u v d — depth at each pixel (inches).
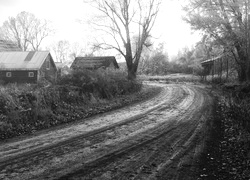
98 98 632.4
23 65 1437.0
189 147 287.9
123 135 338.6
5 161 237.1
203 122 422.6
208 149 280.8
